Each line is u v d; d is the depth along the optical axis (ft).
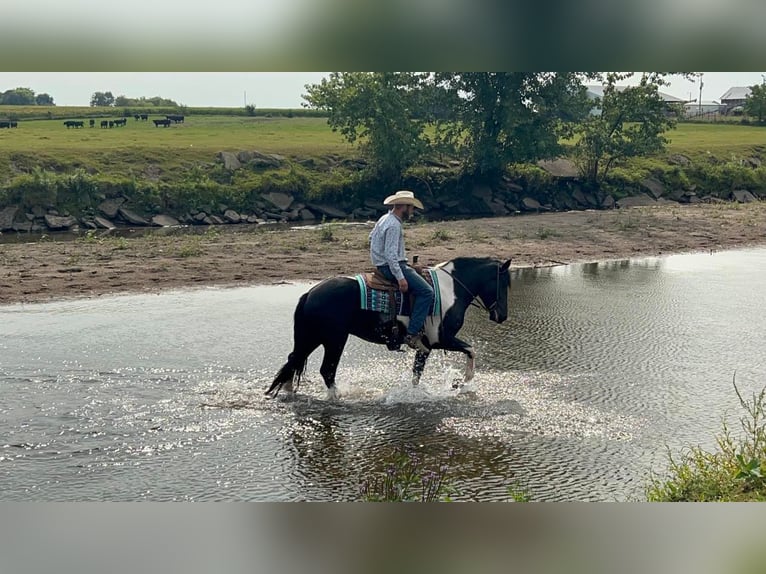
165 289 55.57
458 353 39.50
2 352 38.11
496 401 31.78
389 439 27.55
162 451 26.32
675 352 39.73
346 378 35.04
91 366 35.81
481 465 25.23
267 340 41.11
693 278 62.64
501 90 126.93
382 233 31.58
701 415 30.17
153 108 235.20
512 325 45.75
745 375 35.68
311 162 132.67
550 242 80.38
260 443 27.12
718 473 21.90
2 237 93.56
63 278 57.72
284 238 79.82
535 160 130.82
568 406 31.17
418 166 135.54
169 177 119.44
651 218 99.60
